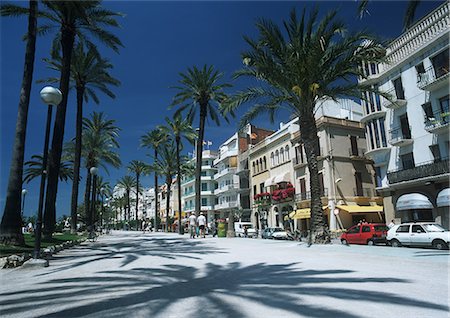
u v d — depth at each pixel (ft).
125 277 24.84
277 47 55.47
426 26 88.69
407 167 97.30
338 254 36.65
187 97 116.06
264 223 159.94
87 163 140.77
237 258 35.06
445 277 21.63
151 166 192.85
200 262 32.55
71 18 72.43
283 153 150.10
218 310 15.31
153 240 75.31
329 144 124.98
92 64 101.40
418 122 92.63
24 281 24.54
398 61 97.60
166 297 18.16
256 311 14.94
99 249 52.75
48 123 37.52
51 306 16.78
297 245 51.83
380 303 15.58
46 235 64.28
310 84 55.57
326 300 16.37
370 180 129.29
